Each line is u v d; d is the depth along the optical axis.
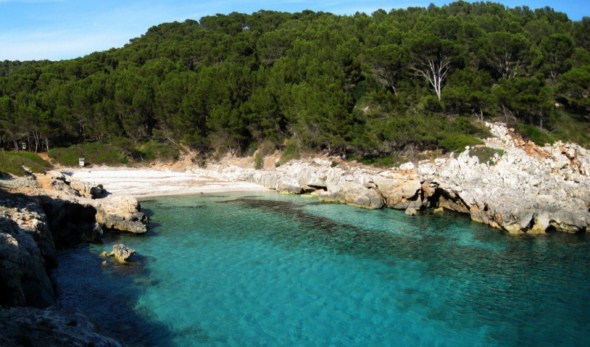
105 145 91.38
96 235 37.69
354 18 104.94
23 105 88.62
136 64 110.38
